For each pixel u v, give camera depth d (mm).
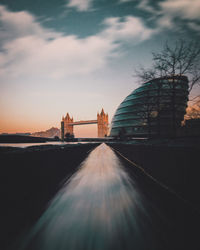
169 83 22531
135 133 108188
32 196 4953
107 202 4426
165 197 4777
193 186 4180
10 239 2680
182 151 4918
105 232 2904
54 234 2830
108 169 10281
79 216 3551
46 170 6688
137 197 4816
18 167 4598
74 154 14211
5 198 3803
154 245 2518
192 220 3316
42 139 100562
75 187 6027
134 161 13711
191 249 2420
